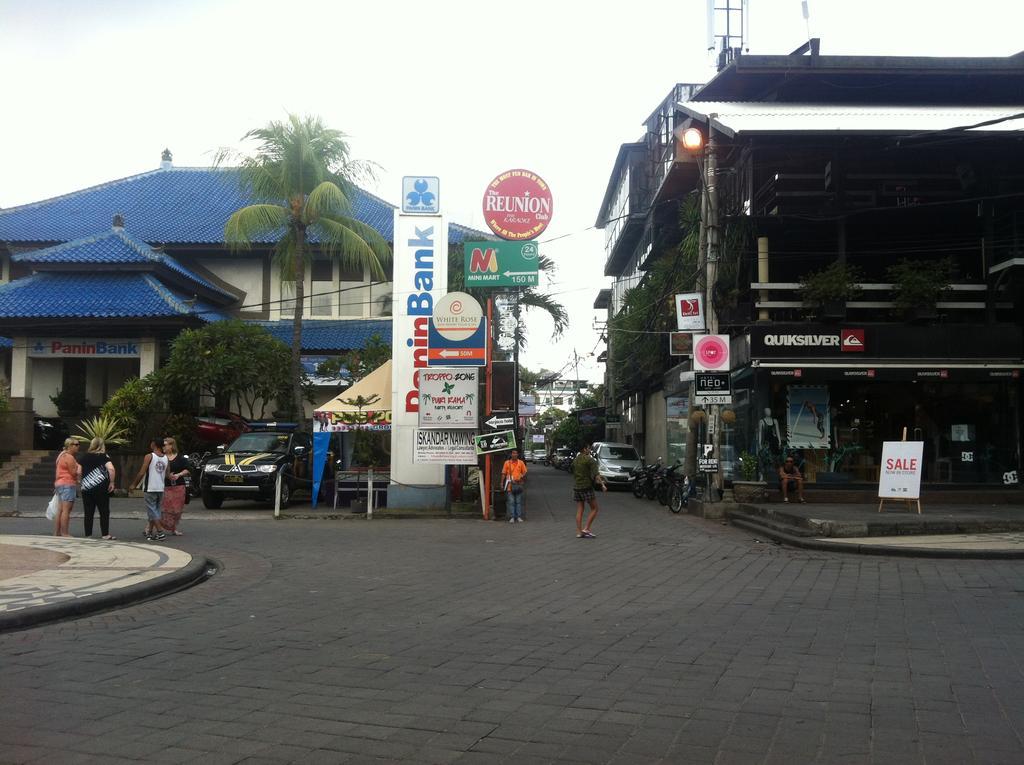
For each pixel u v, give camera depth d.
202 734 4.99
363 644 7.35
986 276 21.00
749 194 21.81
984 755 4.65
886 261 22.03
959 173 21.20
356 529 17.52
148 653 7.02
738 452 23.05
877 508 18.72
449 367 20.23
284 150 24.72
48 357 30.33
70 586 9.61
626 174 39.78
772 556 13.52
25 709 5.47
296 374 25.16
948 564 12.35
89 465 14.98
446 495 20.73
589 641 7.45
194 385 26.03
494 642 7.41
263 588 10.39
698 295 20.25
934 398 21.62
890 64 23.20
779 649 7.12
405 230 21.20
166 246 33.59
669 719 5.27
